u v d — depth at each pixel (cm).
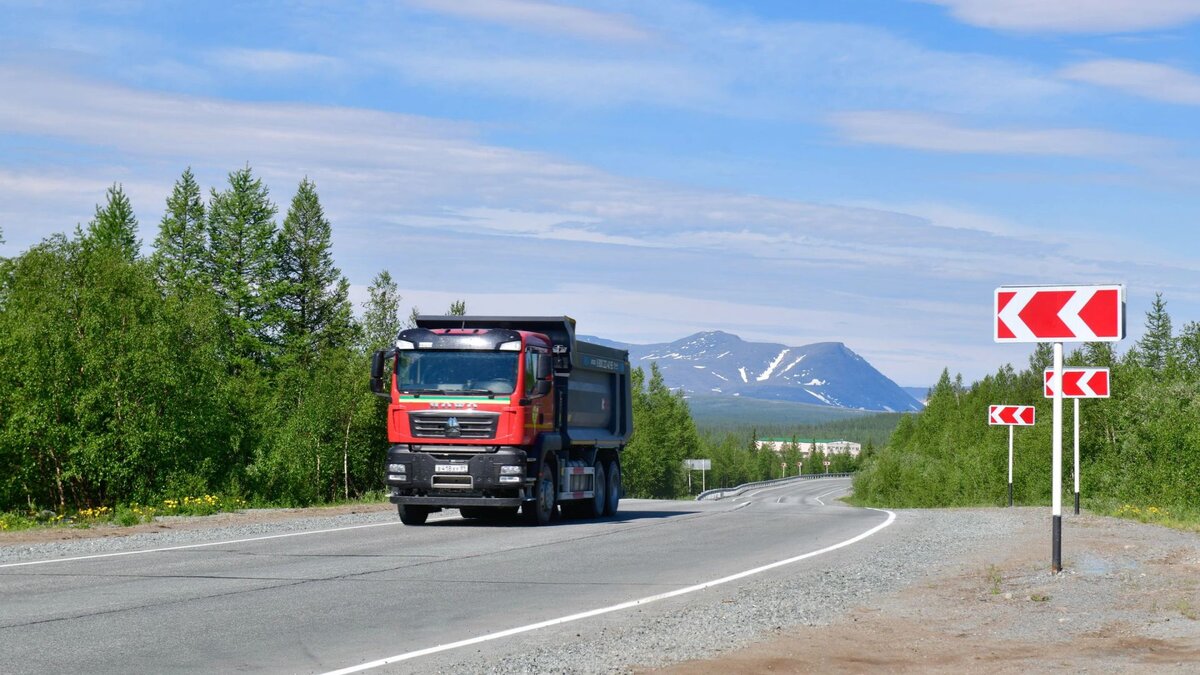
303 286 7725
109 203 7381
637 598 1175
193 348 3853
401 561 1526
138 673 787
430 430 2252
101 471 3384
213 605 1109
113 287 3738
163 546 1719
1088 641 873
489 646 891
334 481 4294
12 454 3538
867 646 869
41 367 3431
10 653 858
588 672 774
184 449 3609
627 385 2870
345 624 1002
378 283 5128
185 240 7531
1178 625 915
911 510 3044
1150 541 1728
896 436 16150
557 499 2380
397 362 2297
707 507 3538
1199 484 4219
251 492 3747
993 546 1734
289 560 1525
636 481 13688
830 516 2664
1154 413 5069
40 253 3875
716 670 779
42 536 1908
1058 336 1271
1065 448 5503
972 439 10256
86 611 1064
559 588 1255
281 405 4350
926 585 1245
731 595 1189
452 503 2236
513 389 2236
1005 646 863
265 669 802
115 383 3456
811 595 1160
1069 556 1511
